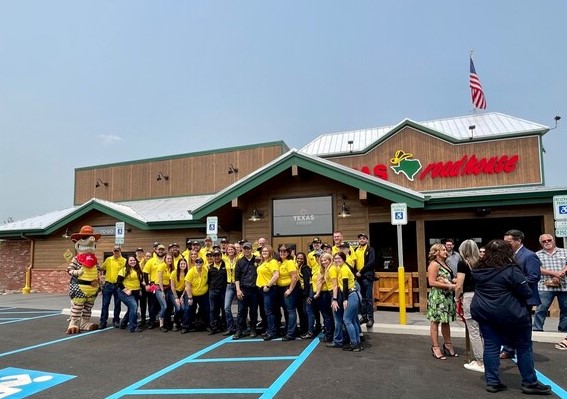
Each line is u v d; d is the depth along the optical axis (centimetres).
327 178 1382
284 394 536
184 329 963
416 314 1144
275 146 2055
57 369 680
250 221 1447
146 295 1041
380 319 1037
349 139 2002
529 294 516
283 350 767
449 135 1636
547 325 951
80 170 2448
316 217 1380
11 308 1437
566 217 852
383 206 1309
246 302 898
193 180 2191
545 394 517
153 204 2125
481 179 1581
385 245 1834
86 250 1024
